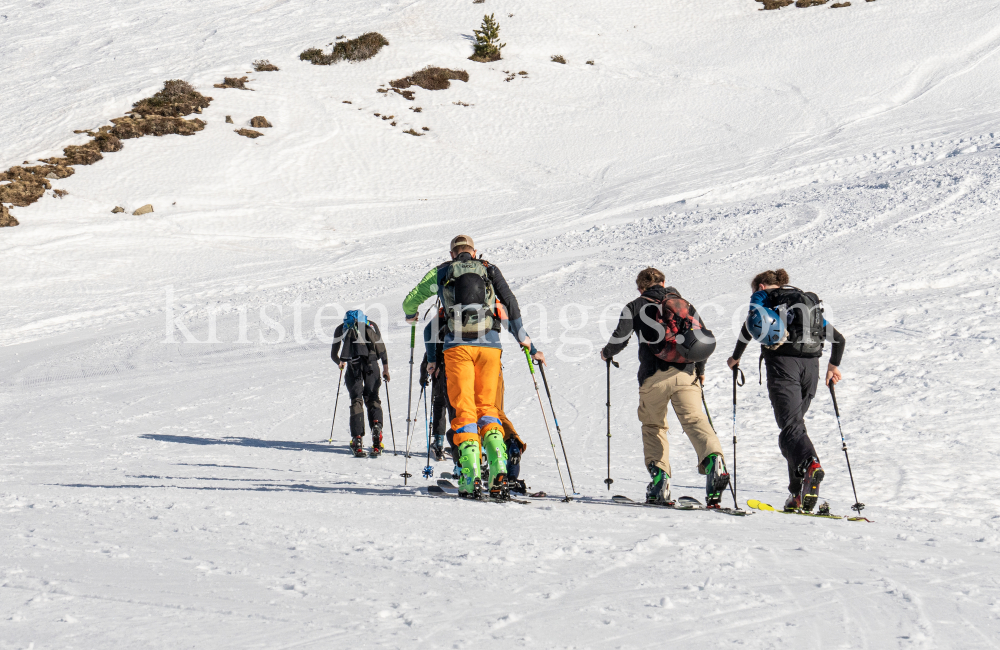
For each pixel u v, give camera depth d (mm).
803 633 5523
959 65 85875
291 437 19297
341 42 95938
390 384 24328
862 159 64188
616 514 9930
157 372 30891
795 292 11750
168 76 87812
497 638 5363
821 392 19641
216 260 56719
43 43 102062
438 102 87500
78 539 8156
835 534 8891
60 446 18297
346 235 62562
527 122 84438
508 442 12180
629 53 99188
